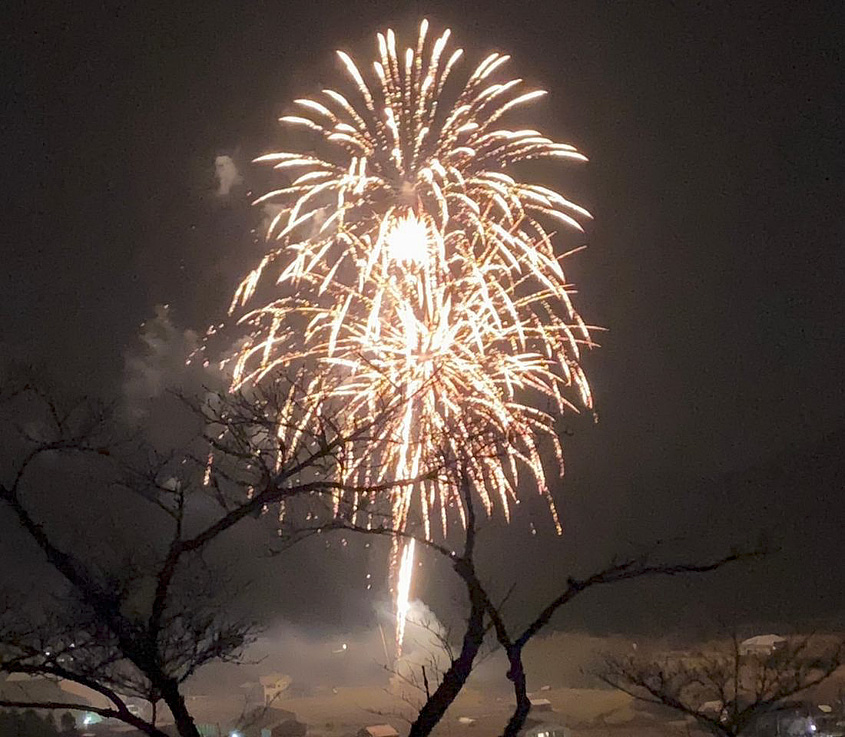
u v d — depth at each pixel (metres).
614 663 26.12
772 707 20.31
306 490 11.75
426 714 11.69
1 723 26.72
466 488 12.47
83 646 11.95
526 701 11.69
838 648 23.02
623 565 12.54
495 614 12.06
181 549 11.65
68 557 11.55
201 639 13.34
